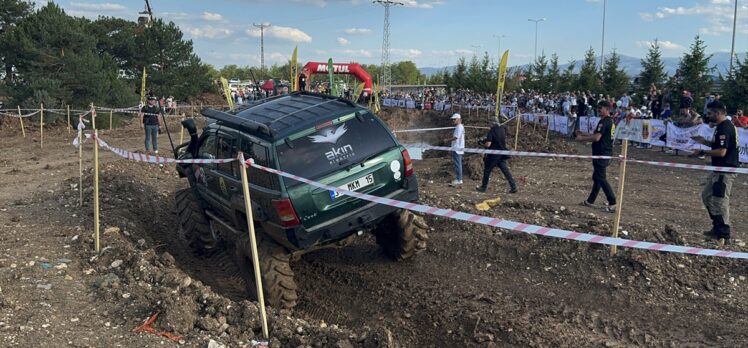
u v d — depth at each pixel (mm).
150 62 46625
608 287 5914
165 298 5176
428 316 5711
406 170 6320
